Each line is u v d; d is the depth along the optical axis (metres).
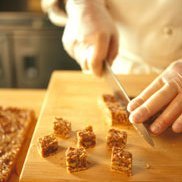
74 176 0.42
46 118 0.54
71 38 0.70
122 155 0.43
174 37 0.75
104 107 0.55
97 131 0.51
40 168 0.43
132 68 0.78
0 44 1.20
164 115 0.48
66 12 0.83
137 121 0.47
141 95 0.51
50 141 0.46
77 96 0.62
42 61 1.23
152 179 0.42
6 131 0.53
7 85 1.26
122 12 0.76
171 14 0.72
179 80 0.50
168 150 0.47
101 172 0.43
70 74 0.71
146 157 0.46
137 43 0.78
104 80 0.68
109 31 0.66
